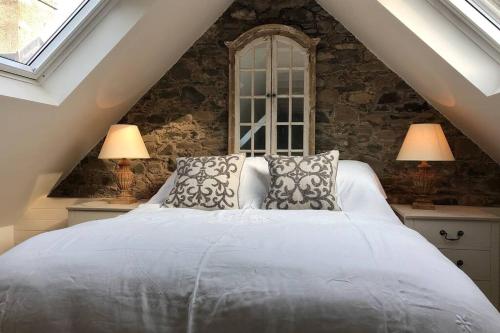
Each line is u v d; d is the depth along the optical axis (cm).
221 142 374
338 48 360
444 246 285
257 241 158
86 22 267
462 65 239
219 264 134
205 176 286
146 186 382
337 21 359
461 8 229
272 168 282
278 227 187
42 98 262
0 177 296
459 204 345
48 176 360
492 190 339
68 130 319
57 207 379
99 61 271
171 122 378
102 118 352
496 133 281
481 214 289
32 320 128
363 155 359
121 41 272
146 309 124
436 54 246
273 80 361
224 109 373
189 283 127
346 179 295
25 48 248
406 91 352
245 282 125
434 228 286
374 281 123
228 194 281
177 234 169
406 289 119
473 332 110
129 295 127
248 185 298
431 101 341
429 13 243
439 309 114
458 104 291
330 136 363
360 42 357
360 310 115
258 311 118
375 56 356
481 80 236
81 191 389
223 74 371
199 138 376
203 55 373
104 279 132
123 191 353
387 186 357
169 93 378
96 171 387
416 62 288
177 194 284
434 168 349
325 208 262
